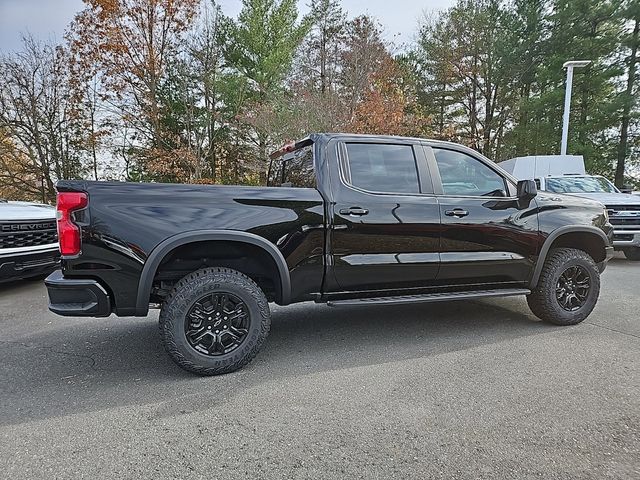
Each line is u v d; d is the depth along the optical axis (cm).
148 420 236
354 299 340
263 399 260
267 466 193
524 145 2059
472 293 368
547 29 1988
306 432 221
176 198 288
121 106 1614
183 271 319
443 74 2181
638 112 1803
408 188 346
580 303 402
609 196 822
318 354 336
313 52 1585
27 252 540
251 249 314
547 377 283
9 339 382
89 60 1545
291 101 1384
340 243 323
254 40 1684
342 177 331
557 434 215
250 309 302
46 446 211
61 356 338
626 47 1847
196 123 1656
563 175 964
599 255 425
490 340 362
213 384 283
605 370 293
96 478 186
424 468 189
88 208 269
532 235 378
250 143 1638
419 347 348
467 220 355
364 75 1394
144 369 311
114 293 276
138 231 276
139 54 1564
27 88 1532
